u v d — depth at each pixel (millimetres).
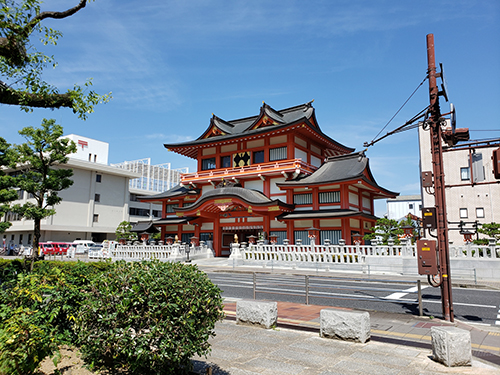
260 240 32938
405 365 6645
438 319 10891
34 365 5070
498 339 8844
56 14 9312
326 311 8547
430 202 45062
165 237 49312
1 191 24906
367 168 38406
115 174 68938
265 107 42844
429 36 11727
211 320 5906
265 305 9484
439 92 11297
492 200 41406
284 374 6191
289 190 39188
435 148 11453
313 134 42094
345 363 6746
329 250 29031
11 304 6594
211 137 47875
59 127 26062
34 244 24469
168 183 94125
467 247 22406
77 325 5625
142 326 5195
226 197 38875
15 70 9227
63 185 26469
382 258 24812
